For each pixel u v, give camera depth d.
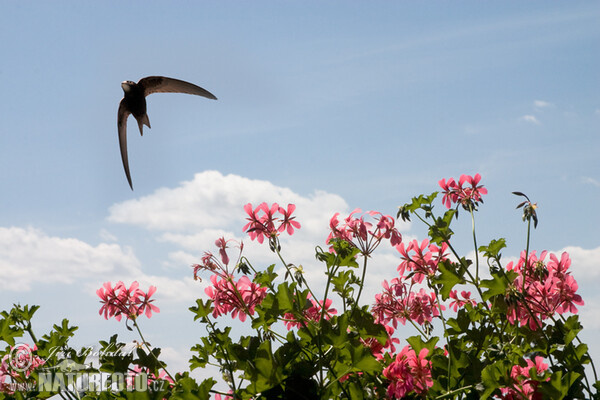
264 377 3.09
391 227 3.80
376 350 3.74
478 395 3.24
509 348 3.52
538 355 3.40
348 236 3.79
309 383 3.18
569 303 3.46
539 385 2.87
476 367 3.31
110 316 4.04
